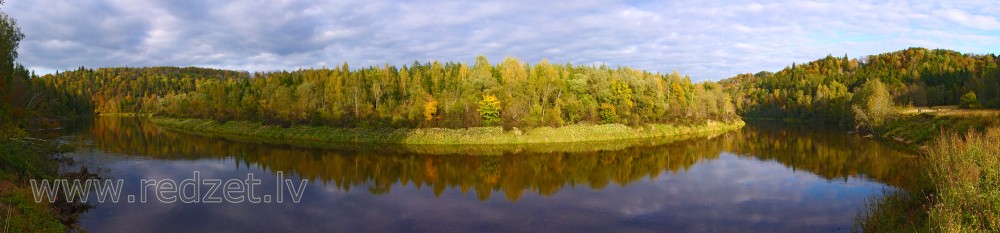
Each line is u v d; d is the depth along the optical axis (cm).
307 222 2723
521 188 3681
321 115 8050
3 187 2344
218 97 11094
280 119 8419
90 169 4328
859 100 9506
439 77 9381
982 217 1770
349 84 9206
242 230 2564
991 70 10325
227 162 5019
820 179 3859
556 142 7062
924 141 5825
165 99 15812
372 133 7244
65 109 13712
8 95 4203
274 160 5206
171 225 2633
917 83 12706
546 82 8062
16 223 1970
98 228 2538
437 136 6894
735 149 6247
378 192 3525
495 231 2556
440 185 3822
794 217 2748
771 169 4450
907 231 1947
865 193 3291
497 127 7106
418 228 2616
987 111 7050
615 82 8806
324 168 4684
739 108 16888
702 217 2784
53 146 5047
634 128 8069
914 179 2814
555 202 3180
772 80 19412
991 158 2345
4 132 3662
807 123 12250
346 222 2727
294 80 11319
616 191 3522
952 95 10762
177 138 7656
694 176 4144
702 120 9619
